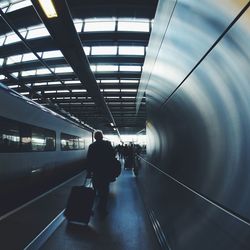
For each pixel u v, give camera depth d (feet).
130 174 44.91
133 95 55.83
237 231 4.97
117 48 33.91
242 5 5.76
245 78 6.11
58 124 36.88
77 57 26.09
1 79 45.70
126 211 18.70
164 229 12.31
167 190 13.12
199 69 9.43
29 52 31.32
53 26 19.22
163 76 15.51
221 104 7.81
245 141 6.27
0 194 20.61
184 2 8.66
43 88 51.70
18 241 12.51
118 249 11.78
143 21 27.84
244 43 5.94
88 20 27.86
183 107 12.99
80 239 13.00
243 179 6.35
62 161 38.52
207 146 9.23
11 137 22.30
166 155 19.15
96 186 17.74
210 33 7.69
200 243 7.21
